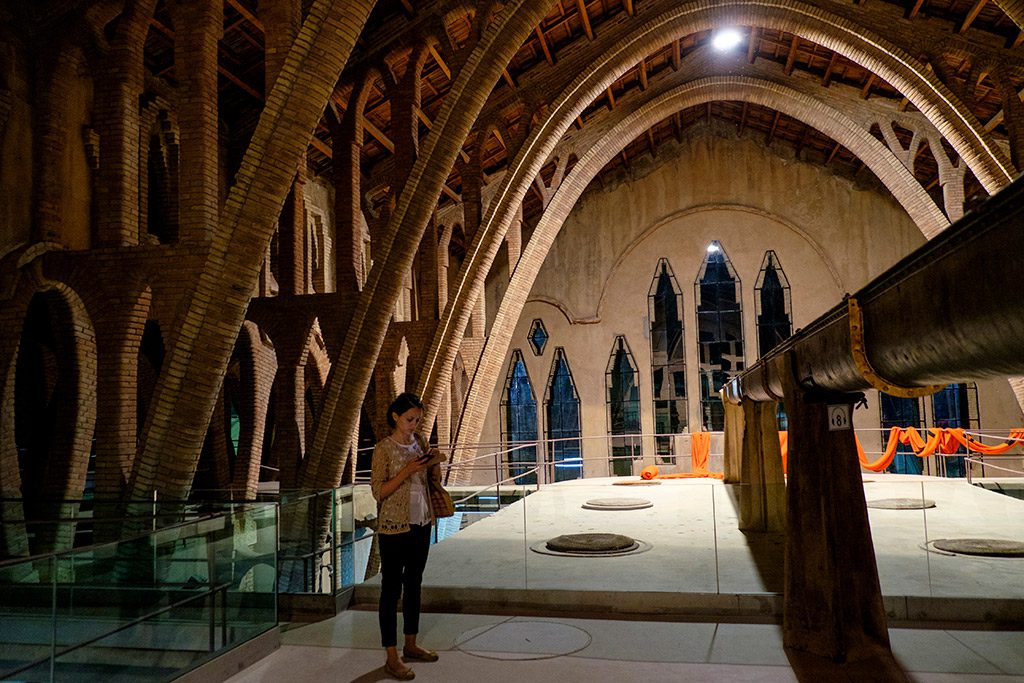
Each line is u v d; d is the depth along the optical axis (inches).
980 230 96.4
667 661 179.6
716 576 240.2
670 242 978.1
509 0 484.1
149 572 218.2
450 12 522.0
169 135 521.7
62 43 430.3
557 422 997.8
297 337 493.4
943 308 109.0
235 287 311.4
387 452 179.9
